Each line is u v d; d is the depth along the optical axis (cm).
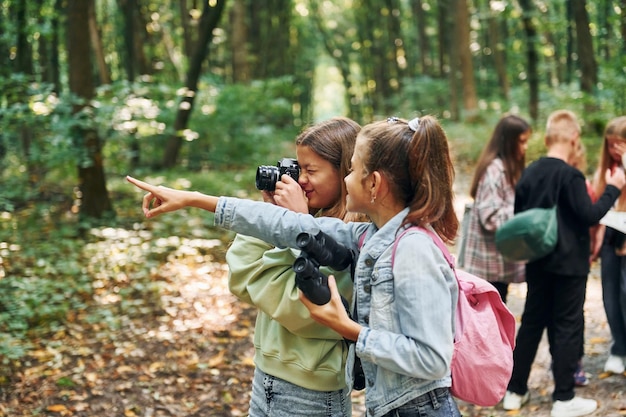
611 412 386
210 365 498
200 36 1154
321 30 3272
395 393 191
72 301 597
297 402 217
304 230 202
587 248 386
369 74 3269
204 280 675
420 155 188
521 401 412
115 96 845
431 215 190
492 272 430
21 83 786
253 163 1394
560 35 2081
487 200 421
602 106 1221
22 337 502
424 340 178
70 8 806
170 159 1284
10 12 1052
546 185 378
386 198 194
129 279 657
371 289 190
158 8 2109
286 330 217
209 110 1408
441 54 2553
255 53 2378
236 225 205
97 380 465
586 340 502
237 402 452
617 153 414
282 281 207
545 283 392
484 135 1564
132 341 531
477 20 2444
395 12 2814
